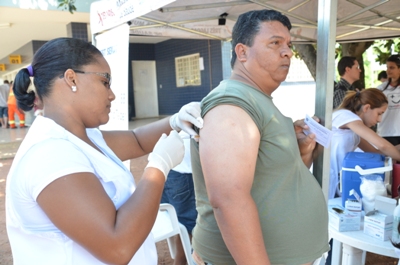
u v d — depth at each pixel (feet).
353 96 8.14
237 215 3.33
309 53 15.78
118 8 8.59
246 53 4.10
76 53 3.24
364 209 5.79
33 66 3.30
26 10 23.39
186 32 11.89
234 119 3.48
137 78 43.34
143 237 2.99
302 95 34.01
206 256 4.28
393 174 6.03
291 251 3.90
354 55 16.79
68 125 3.29
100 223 2.74
